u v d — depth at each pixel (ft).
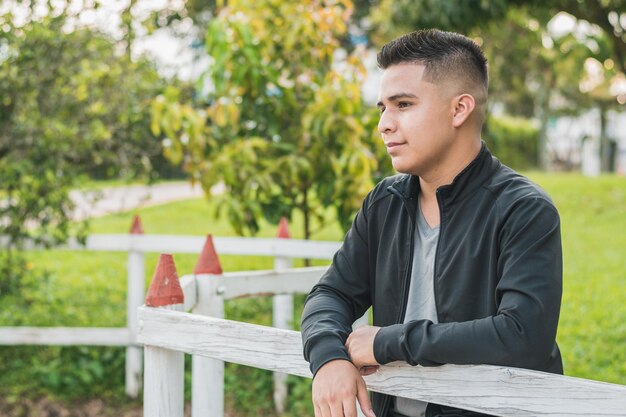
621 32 30.91
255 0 17.38
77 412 15.87
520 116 91.09
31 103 17.19
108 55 17.89
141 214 36.83
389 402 6.31
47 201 17.33
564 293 23.47
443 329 5.14
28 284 20.01
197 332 6.47
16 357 17.67
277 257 14.89
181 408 6.99
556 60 48.78
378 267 6.43
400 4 29.89
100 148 18.21
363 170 16.49
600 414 4.46
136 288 15.96
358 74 18.38
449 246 5.88
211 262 9.54
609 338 19.13
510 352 5.04
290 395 15.83
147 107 18.31
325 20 17.48
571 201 42.60
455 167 5.98
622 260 28.07
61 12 16.89
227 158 17.08
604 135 90.79
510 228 5.52
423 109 5.85
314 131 16.70
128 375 16.31
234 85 17.04
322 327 5.75
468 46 6.03
